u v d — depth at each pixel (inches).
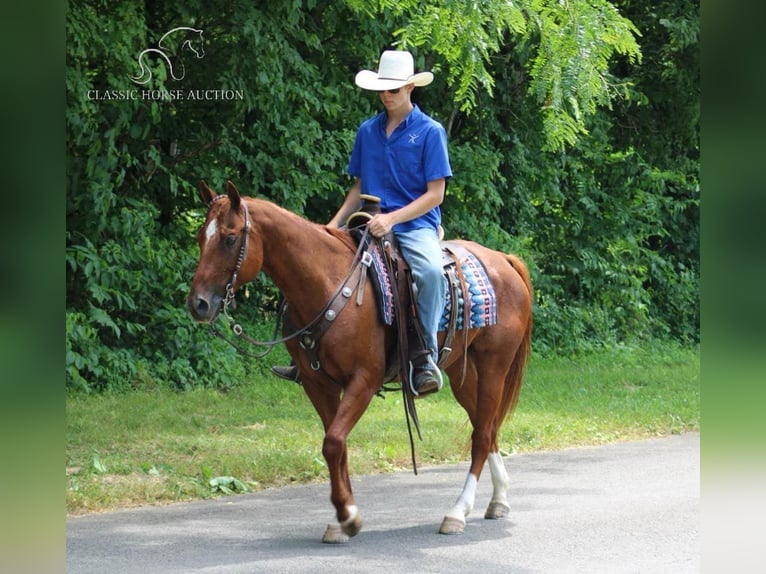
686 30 780.0
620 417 478.6
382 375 264.7
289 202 566.9
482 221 695.7
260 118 578.2
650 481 349.4
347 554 252.8
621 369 658.2
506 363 299.3
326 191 615.5
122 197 534.0
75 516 291.9
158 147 573.9
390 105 280.4
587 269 778.2
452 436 416.5
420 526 285.4
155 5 553.3
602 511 303.7
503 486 298.7
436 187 277.6
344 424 253.1
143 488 317.7
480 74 408.8
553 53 393.7
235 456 360.2
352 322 255.8
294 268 252.8
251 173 582.6
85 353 487.8
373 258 265.0
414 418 269.9
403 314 268.4
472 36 400.5
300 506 308.5
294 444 389.4
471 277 292.2
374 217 267.6
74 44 468.1
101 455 357.4
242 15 534.3
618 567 242.4
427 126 279.9
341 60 623.8
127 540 265.1
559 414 481.4
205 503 311.9
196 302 238.2
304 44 608.7
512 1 398.0
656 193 836.0
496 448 303.4
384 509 307.3
